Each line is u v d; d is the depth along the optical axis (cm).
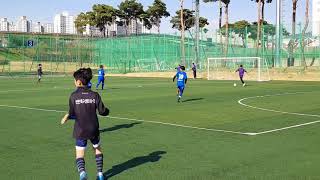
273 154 905
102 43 7125
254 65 5528
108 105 1959
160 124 1351
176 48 6366
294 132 1183
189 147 985
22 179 729
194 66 4897
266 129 1238
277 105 1919
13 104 2005
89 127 661
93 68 7019
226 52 5822
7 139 1095
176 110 1745
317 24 5006
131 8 10806
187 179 723
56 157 894
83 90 672
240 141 1053
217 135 1141
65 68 6800
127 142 1052
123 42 6894
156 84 3759
